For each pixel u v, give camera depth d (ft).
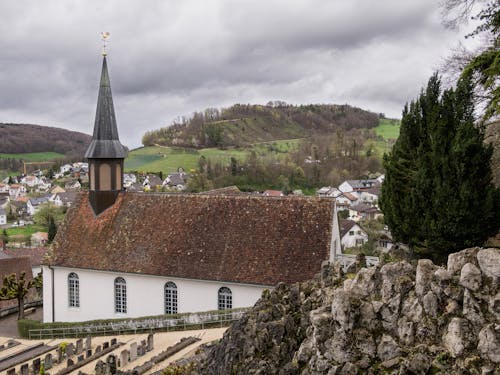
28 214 509.76
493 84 71.36
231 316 111.04
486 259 45.32
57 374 89.97
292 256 111.55
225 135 595.06
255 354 55.01
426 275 48.29
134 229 130.31
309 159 460.96
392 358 45.73
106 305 126.41
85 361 96.53
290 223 117.19
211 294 115.44
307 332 53.26
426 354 43.98
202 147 561.84
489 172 69.00
